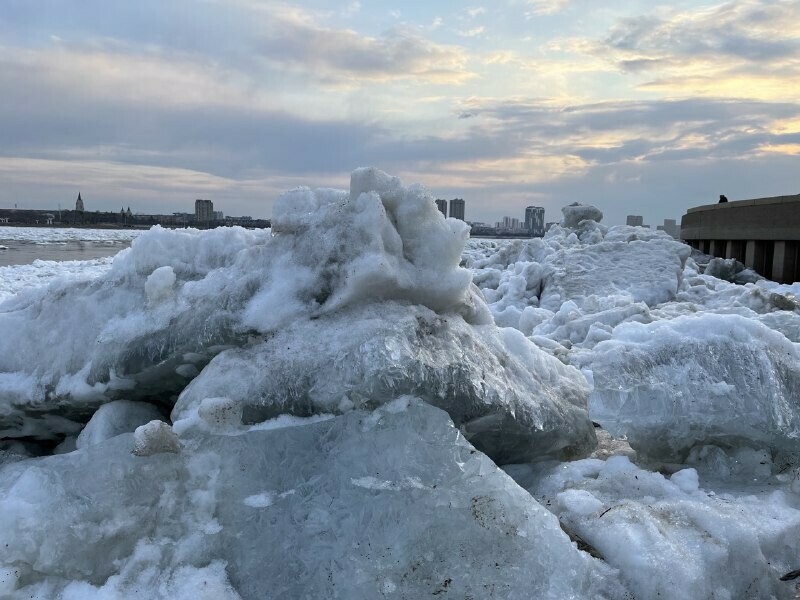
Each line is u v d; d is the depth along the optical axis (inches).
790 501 122.2
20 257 979.3
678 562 97.4
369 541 94.0
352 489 100.1
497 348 140.5
